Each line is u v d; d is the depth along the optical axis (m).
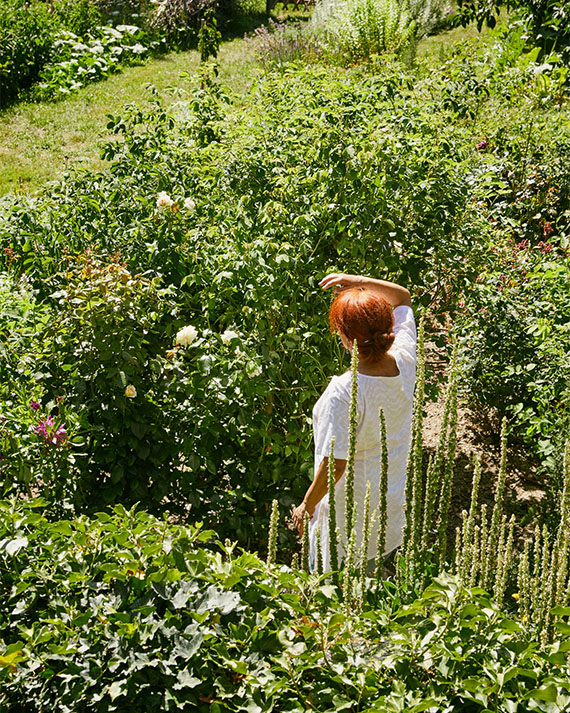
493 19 7.30
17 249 4.02
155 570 1.89
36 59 12.27
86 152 9.16
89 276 3.12
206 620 1.79
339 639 1.70
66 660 1.73
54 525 2.01
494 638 1.69
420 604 1.72
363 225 3.75
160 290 3.23
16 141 9.69
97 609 1.83
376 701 1.59
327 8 14.12
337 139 3.73
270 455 3.51
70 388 3.22
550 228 6.07
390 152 3.78
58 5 14.02
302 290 3.71
